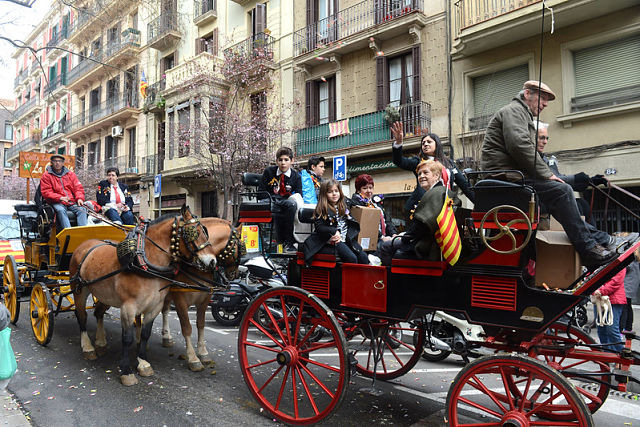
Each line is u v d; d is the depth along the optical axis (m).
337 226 3.97
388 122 13.32
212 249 4.90
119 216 7.72
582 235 3.01
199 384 4.77
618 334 5.39
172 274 4.96
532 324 2.90
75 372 5.11
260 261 7.09
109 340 6.54
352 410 4.12
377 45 13.91
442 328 5.70
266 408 3.93
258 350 6.21
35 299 6.44
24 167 14.40
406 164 5.14
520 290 2.95
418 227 3.29
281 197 4.91
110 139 25.83
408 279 3.48
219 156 15.45
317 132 15.36
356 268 3.79
